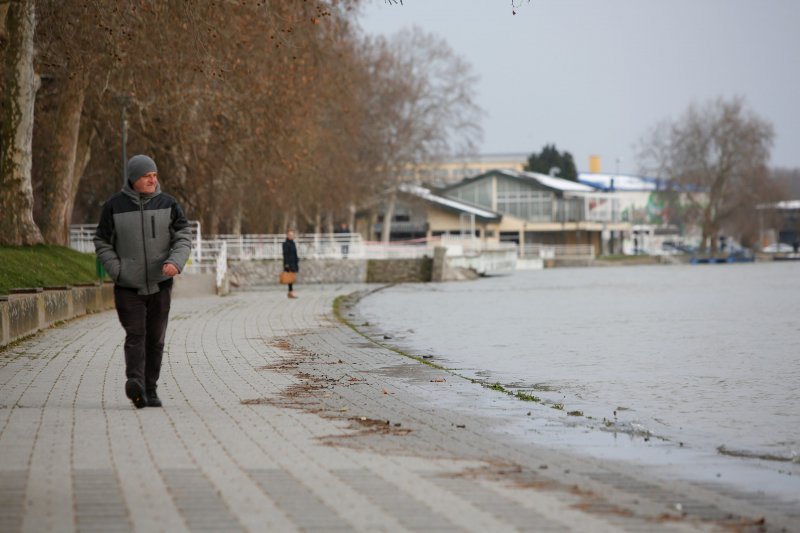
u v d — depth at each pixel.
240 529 11.17
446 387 26.83
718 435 20.36
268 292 93.25
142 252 20.45
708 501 13.52
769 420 22.47
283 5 67.19
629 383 29.47
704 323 54.56
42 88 75.81
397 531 11.14
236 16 65.81
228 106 79.56
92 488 13.12
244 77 76.44
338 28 87.50
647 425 21.58
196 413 20.20
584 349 40.22
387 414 21.47
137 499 12.54
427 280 134.38
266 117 80.50
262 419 19.48
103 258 20.50
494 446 17.73
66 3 60.16
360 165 150.12
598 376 31.22
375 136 154.00
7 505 12.20
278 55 78.06
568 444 18.44
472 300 81.50
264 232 128.25
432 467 14.96
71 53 61.44
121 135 80.94
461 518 11.75
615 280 128.50
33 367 28.64
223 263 89.25
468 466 15.21
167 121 80.94
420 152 163.38
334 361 32.72
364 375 29.31
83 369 28.16
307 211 133.50
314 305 65.25
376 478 13.98
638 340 44.25
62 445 16.30
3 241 60.75
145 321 20.73
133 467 14.51
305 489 13.18
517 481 14.12
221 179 98.88
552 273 166.25
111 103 79.06
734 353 38.34
